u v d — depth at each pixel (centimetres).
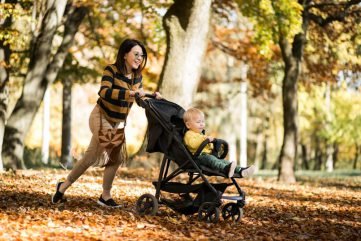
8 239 610
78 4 1905
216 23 2780
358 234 765
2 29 1619
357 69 2628
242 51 2814
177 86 1922
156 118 815
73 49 2725
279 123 4688
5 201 905
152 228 720
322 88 3447
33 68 1866
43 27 1828
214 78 3650
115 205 881
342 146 5866
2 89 1755
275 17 1964
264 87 3012
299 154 6022
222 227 758
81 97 4903
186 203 812
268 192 1509
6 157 1848
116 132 831
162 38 2542
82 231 677
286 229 779
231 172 764
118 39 2681
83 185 1271
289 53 2242
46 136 3194
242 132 4106
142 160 1977
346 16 2342
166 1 2377
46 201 920
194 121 808
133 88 847
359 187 2072
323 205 1179
